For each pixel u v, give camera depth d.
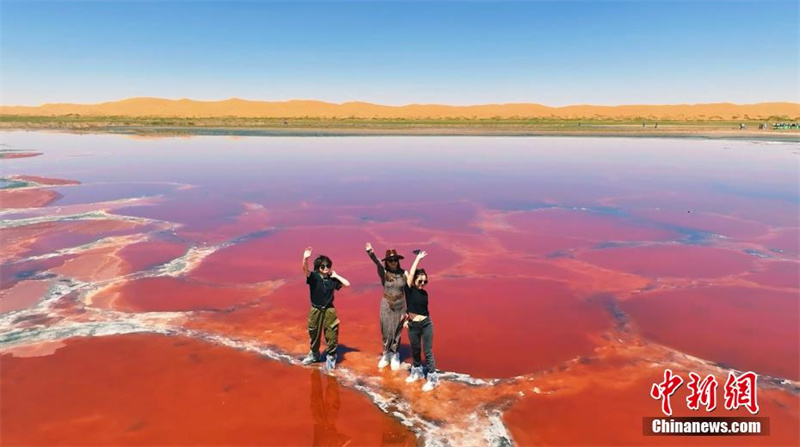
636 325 6.90
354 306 7.63
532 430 4.49
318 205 16.20
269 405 4.85
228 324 6.84
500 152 37.19
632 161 30.88
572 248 11.10
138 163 27.39
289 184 20.66
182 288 8.25
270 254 10.38
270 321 6.95
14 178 20.88
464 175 23.92
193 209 15.20
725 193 18.86
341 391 5.14
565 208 15.92
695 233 12.51
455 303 7.74
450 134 58.31
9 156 30.14
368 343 6.34
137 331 6.55
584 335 6.59
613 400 5.00
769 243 11.48
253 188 19.52
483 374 5.54
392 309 5.45
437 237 12.09
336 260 10.04
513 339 6.46
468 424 4.58
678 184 21.20
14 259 9.73
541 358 5.93
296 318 7.07
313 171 25.00
